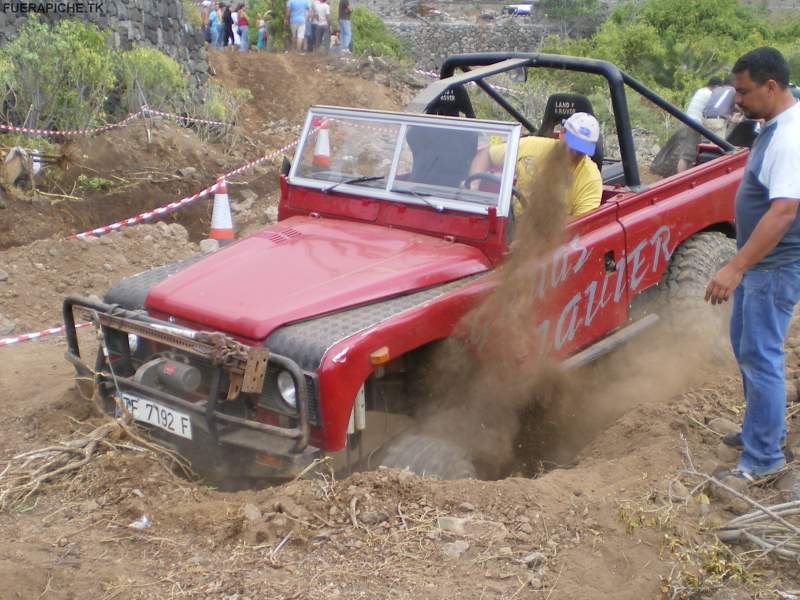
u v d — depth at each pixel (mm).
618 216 5457
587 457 4910
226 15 22781
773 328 4105
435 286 4574
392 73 19406
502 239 4797
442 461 4418
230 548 3736
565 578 3518
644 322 5676
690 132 7953
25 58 11336
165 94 13992
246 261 4707
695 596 3453
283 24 23453
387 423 4512
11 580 3473
